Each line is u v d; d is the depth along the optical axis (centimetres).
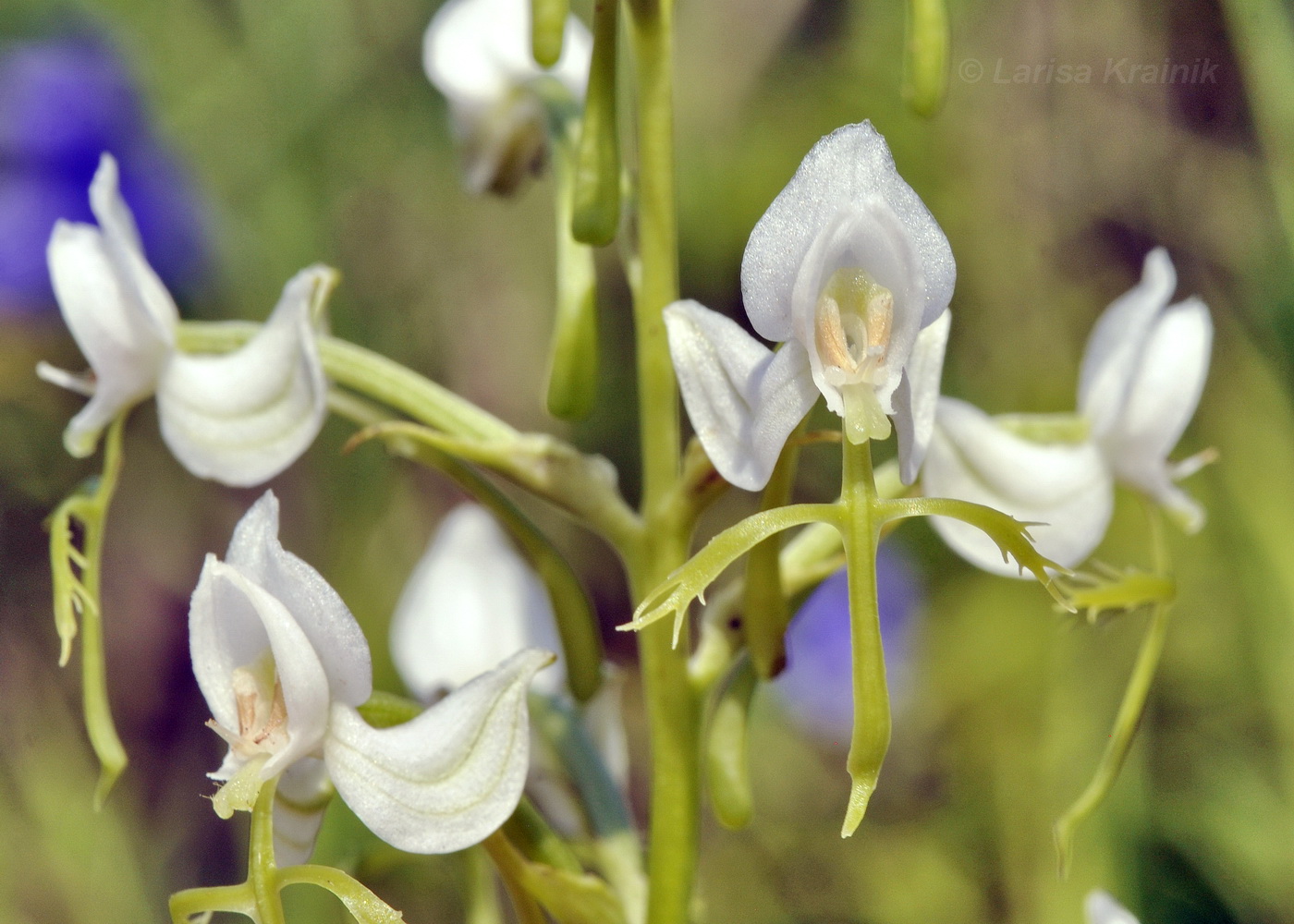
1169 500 15
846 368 14
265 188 28
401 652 16
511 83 16
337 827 21
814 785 29
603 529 15
